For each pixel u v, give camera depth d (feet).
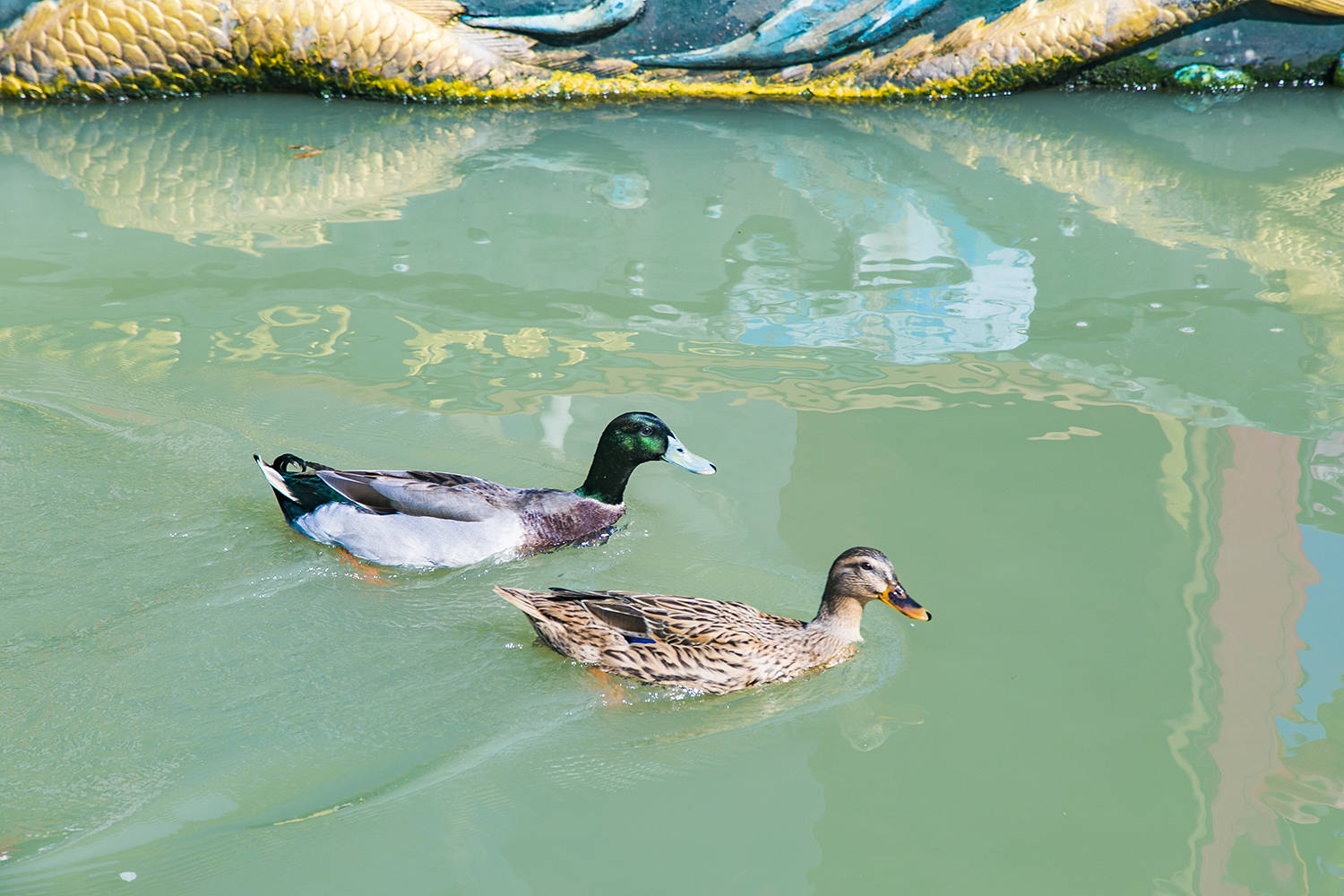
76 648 17.34
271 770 15.31
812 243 32.91
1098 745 16.15
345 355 26.37
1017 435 23.71
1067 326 28.27
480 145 40.96
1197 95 47.65
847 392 25.25
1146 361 26.61
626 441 20.61
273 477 20.20
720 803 15.17
